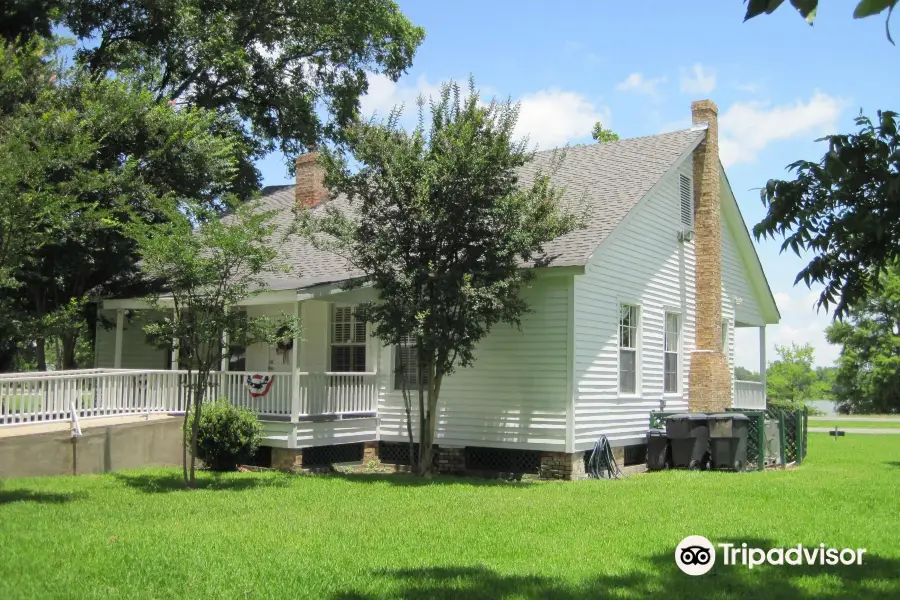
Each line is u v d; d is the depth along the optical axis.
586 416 16.22
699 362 20.59
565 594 6.95
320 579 7.37
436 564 7.99
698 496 12.61
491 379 16.61
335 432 16.98
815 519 10.60
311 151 29.19
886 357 64.31
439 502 11.86
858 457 21.86
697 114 21.44
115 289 20.55
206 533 9.30
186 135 20.83
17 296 20.56
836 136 4.59
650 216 19.09
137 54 26.52
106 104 19.98
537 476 16.14
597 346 16.73
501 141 14.36
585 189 18.81
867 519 10.64
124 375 16.11
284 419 16.31
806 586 7.37
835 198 4.73
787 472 17.06
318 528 9.70
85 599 6.71
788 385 57.69
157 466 16.11
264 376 16.70
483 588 7.10
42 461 14.25
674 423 17.77
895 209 4.50
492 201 14.46
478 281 14.56
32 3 22.56
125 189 19.12
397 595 6.89
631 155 20.27
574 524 10.11
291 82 31.02
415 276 14.52
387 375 18.03
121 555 8.09
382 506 11.45
